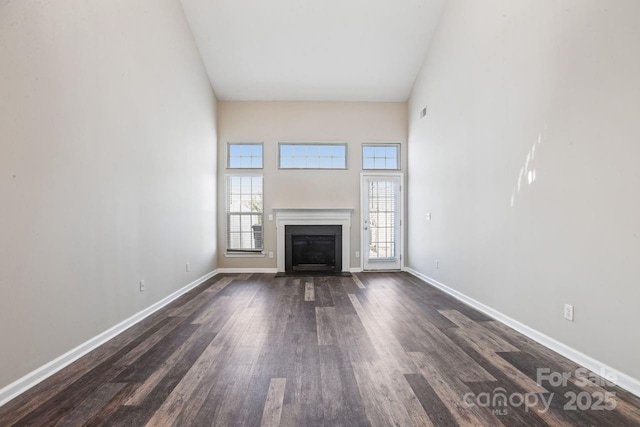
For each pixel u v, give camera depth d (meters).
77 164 2.72
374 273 6.66
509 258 3.40
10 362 2.09
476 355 2.70
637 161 2.07
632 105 2.10
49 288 2.41
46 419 1.85
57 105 2.50
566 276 2.65
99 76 3.01
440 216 5.18
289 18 5.27
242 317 3.76
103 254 3.05
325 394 2.11
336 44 5.67
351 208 6.79
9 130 2.10
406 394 2.11
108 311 3.12
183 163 4.95
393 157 7.02
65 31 2.58
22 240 2.19
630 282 2.12
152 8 4.01
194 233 5.42
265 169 6.82
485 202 3.85
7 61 2.08
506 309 3.47
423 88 5.95
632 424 1.80
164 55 4.34
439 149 5.20
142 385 2.23
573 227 2.57
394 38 5.57
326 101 6.88
